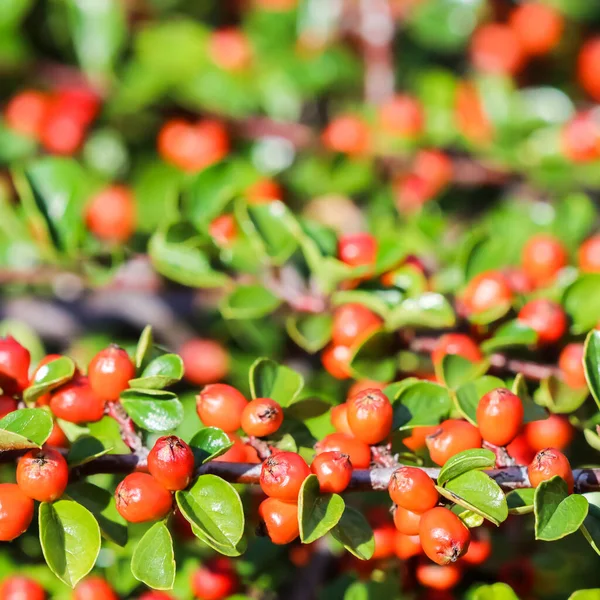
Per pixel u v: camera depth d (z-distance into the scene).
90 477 0.46
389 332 0.45
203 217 0.48
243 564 0.46
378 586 0.45
